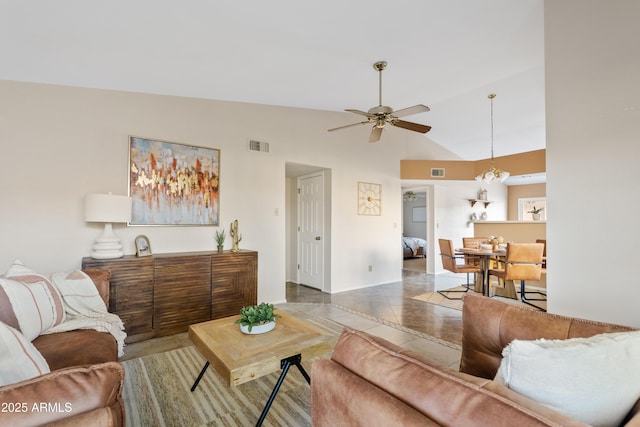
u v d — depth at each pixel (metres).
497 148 6.74
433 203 6.70
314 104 4.10
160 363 2.43
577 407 0.74
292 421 1.77
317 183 5.21
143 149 3.19
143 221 3.18
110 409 0.71
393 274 5.85
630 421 0.68
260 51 2.43
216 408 1.88
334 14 2.02
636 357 0.78
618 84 1.81
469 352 1.46
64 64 2.42
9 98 2.59
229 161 3.80
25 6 1.70
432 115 5.16
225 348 1.73
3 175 2.55
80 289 2.12
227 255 3.38
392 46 2.53
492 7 2.09
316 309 3.99
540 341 0.88
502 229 5.83
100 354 1.67
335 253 4.97
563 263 2.07
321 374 0.93
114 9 1.77
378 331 3.21
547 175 2.17
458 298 4.56
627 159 1.77
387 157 5.77
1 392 0.65
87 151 2.90
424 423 0.65
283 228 4.29
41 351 1.60
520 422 0.57
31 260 2.65
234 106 3.85
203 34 2.12
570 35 2.02
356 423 0.79
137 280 2.82
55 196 2.75
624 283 1.79
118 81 2.84
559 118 2.09
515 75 3.81
